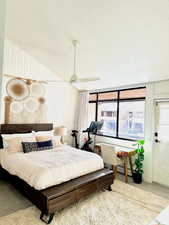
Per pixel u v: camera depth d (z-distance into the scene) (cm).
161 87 348
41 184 210
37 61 397
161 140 349
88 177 262
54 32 245
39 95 416
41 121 422
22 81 381
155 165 354
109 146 344
